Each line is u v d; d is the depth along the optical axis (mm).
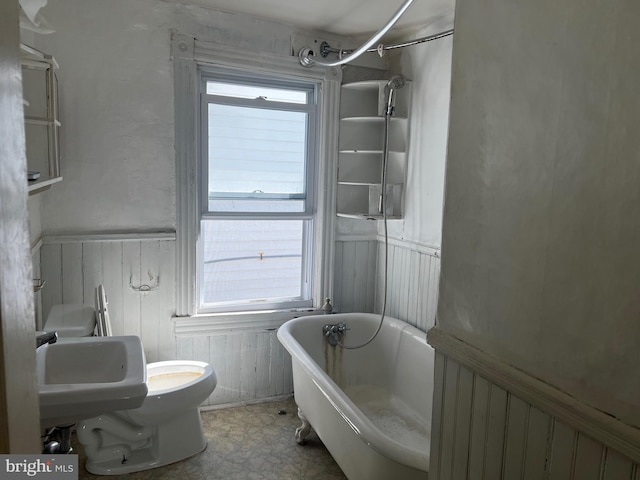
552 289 839
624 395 723
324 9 2592
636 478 712
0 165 436
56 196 2449
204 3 2570
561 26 809
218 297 2951
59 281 2500
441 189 2682
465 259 1048
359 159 3170
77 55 2410
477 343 1016
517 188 906
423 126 2840
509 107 918
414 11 2562
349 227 3215
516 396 915
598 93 750
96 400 1391
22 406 493
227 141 2846
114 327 2635
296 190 3068
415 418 2615
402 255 3055
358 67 3082
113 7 2451
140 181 2594
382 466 1707
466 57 1022
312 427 2459
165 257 2688
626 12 708
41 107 2309
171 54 2570
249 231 2980
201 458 2377
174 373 2525
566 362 815
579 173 785
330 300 3051
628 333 716
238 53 2697
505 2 921
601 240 751
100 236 2531
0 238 431
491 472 984
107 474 2213
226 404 2918
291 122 2996
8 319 449
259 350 2957
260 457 2400
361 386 2939
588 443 779
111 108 2498
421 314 2877
